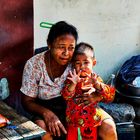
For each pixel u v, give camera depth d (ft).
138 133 12.61
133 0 14.06
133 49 14.61
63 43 9.09
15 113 9.37
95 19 13.57
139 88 12.54
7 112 9.42
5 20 11.34
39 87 9.65
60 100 9.81
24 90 9.64
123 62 14.56
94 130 9.41
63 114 9.80
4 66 11.65
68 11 13.00
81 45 9.43
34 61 9.60
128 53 14.56
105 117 9.50
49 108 9.81
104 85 9.40
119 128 11.08
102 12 13.62
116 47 14.28
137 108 12.62
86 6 13.26
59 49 9.16
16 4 11.41
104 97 9.39
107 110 11.78
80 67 9.30
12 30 11.53
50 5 12.61
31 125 8.63
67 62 9.45
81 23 13.37
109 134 9.36
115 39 14.16
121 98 12.91
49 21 12.75
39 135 8.26
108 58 14.26
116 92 13.08
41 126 9.05
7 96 11.87
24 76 9.66
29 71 9.57
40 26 11.71
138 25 14.42
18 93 12.06
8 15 11.35
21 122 8.79
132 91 12.59
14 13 11.44
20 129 8.41
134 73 13.12
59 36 9.10
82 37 13.55
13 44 11.66
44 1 12.46
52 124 9.04
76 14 13.17
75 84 9.07
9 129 8.39
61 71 9.61
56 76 9.62
